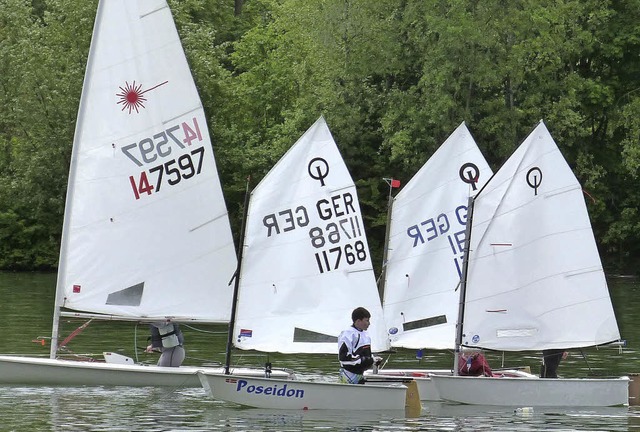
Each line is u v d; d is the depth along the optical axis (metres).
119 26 103.19
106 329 148.50
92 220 102.25
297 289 93.50
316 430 77.56
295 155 93.94
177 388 98.94
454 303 106.75
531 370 121.12
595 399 92.81
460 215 107.75
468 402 92.06
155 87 103.56
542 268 96.81
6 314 161.00
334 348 93.81
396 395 87.69
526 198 96.94
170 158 103.44
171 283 103.12
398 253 108.19
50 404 88.62
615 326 97.06
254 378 86.81
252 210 92.81
